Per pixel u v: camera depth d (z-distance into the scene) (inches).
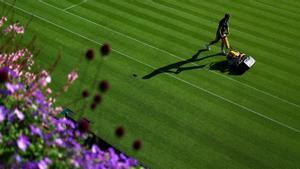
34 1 823.1
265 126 585.9
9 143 204.2
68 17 791.1
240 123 582.2
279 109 630.5
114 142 497.0
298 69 756.6
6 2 796.6
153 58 707.4
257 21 938.1
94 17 812.6
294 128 592.7
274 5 1051.3
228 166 499.2
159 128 539.2
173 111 578.9
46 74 314.0
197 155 506.3
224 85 666.2
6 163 188.4
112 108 556.7
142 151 493.0
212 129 558.9
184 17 887.1
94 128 509.7
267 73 724.7
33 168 194.1
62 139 221.0
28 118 223.0
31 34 701.9
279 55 797.9
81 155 212.2
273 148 544.4
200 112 589.0
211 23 884.0
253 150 534.3
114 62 668.7
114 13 844.6
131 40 753.6
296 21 971.9
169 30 818.2
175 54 734.5
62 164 202.8
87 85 591.5
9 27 428.8
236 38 840.9
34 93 237.5
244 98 642.2
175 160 491.2
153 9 896.3
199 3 977.5
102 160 210.2
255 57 775.7
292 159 530.0
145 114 560.4
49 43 689.0
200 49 766.5
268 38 862.5
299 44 856.9
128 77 636.7
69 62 643.5
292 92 681.6
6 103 224.2
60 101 542.3
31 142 214.2
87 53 222.2
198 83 657.6
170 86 634.8
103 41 733.9
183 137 531.8
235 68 708.0
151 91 612.7
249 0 1056.2
